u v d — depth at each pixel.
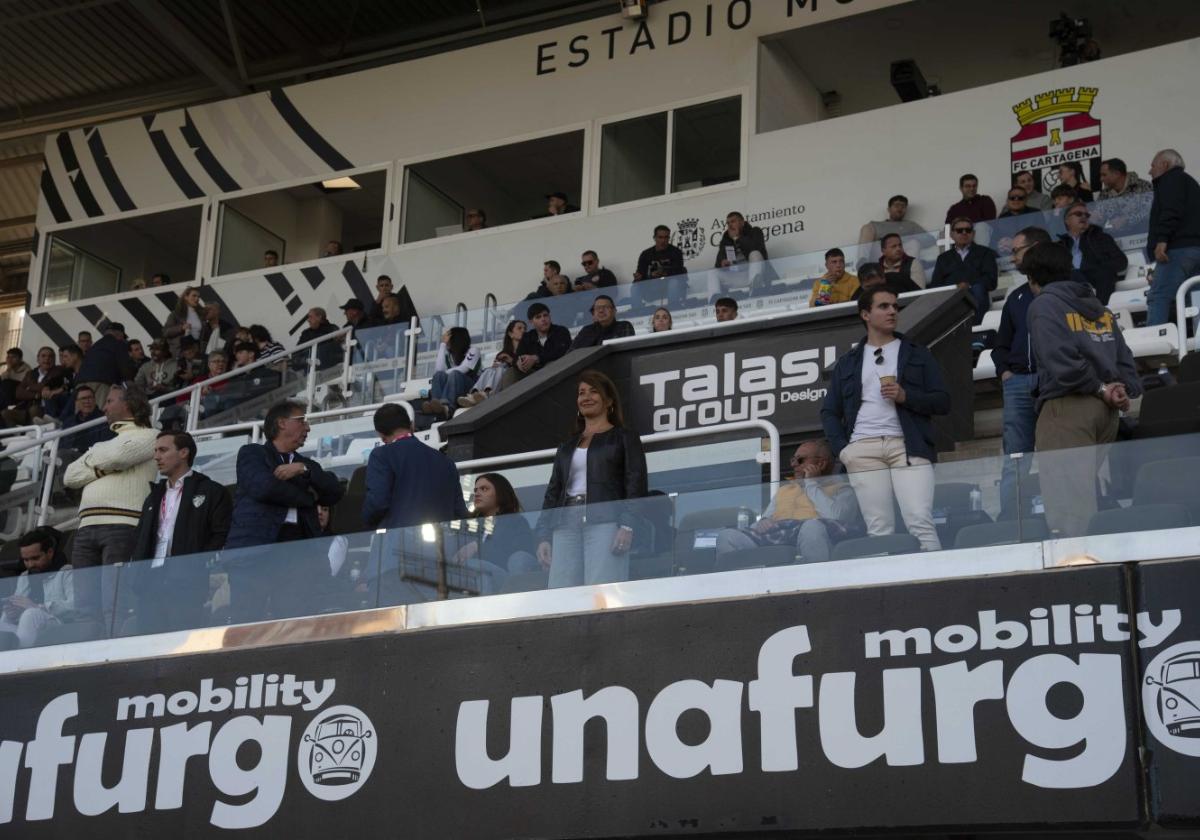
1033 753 5.92
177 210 19.30
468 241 17.44
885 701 6.24
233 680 7.69
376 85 18.62
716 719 6.55
